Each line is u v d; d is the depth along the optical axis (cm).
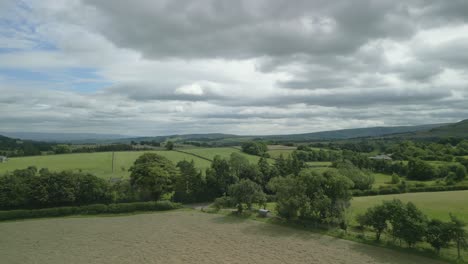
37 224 5325
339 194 4994
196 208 6762
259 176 8669
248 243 4247
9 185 6134
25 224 5328
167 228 5022
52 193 6206
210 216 5859
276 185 5756
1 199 5919
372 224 4209
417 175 10494
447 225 3631
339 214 4819
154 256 3803
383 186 8662
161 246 4156
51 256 3825
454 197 7219
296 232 4738
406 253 3809
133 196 6900
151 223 5359
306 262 3581
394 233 3981
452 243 4028
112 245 4212
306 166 10538
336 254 3812
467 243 3606
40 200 6059
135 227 5100
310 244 4188
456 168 9919
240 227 5047
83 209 6072
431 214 5506
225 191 7838
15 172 7712
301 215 5172
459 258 3575
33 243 4312
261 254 3838
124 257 3778
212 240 4388
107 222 5450
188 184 7625
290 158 10750
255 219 5575
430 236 3712
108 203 6688
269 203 7238
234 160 9562
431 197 7281
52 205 6319
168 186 7256
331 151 15012
